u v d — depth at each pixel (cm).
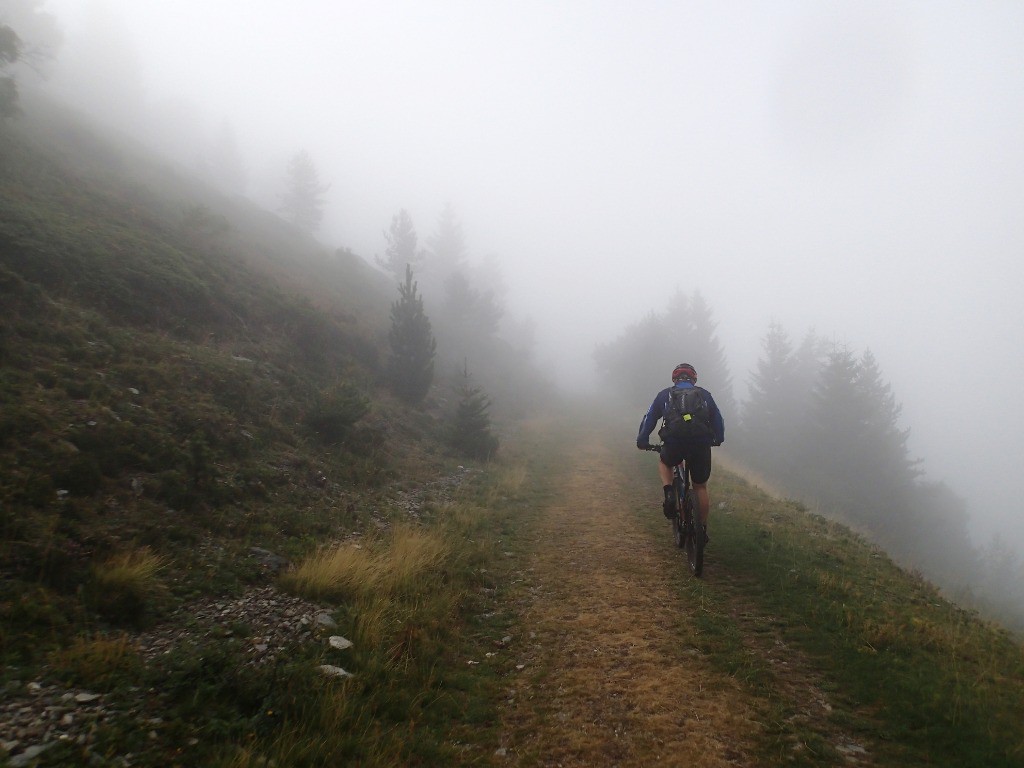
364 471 932
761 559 621
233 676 333
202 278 1291
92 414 625
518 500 1042
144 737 275
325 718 315
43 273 889
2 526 419
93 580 403
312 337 1485
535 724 338
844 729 326
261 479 722
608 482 1213
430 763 299
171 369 857
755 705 351
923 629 442
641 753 308
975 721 321
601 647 439
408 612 468
